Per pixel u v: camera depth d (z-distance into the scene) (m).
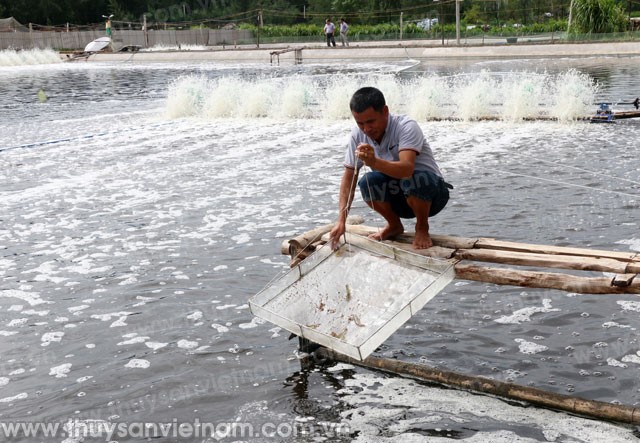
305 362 4.50
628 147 10.52
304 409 3.97
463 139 11.80
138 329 5.02
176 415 3.95
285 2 58.28
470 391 4.10
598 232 6.62
